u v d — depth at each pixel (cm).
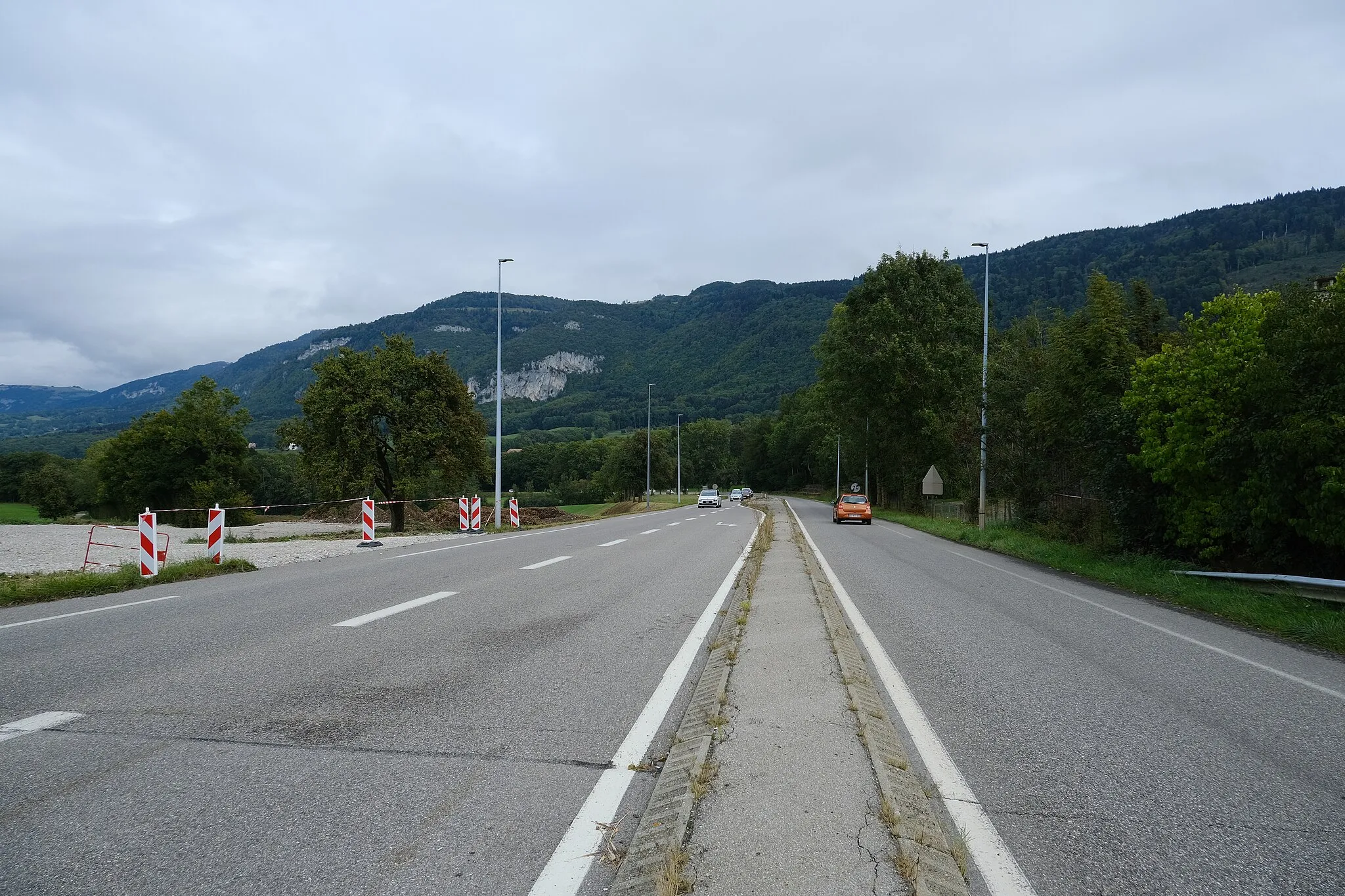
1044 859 340
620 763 438
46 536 2695
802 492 12162
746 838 332
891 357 4566
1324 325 1181
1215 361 1402
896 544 2295
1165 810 396
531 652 705
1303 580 1105
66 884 301
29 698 541
